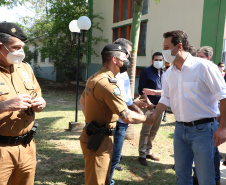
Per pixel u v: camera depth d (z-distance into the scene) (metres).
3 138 1.73
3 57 1.71
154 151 4.34
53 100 10.03
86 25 5.62
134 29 4.83
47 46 14.58
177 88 2.22
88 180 2.08
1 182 1.74
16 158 1.80
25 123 1.82
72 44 14.29
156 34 10.61
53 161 3.68
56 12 13.64
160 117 3.81
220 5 7.72
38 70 21.03
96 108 2.07
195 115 2.13
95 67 15.69
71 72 15.02
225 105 1.95
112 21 13.74
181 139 2.30
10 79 1.79
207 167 2.09
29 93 1.91
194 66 2.10
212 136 2.12
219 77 2.01
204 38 8.29
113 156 2.63
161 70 3.78
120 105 1.99
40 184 2.96
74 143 4.55
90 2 14.23
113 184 2.78
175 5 9.48
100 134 2.05
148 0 11.02
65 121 6.23
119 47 2.14
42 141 4.60
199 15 8.45
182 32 2.15
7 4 11.68
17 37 1.68
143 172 3.46
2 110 1.58
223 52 7.87
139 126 6.07
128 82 2.85
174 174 3.43
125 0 12.74
